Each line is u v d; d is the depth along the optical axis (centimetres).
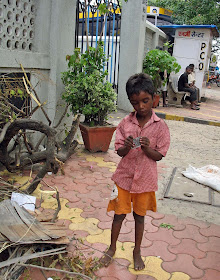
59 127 556
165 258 282
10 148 455
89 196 391
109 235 311
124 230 321
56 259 261
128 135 256
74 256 273
